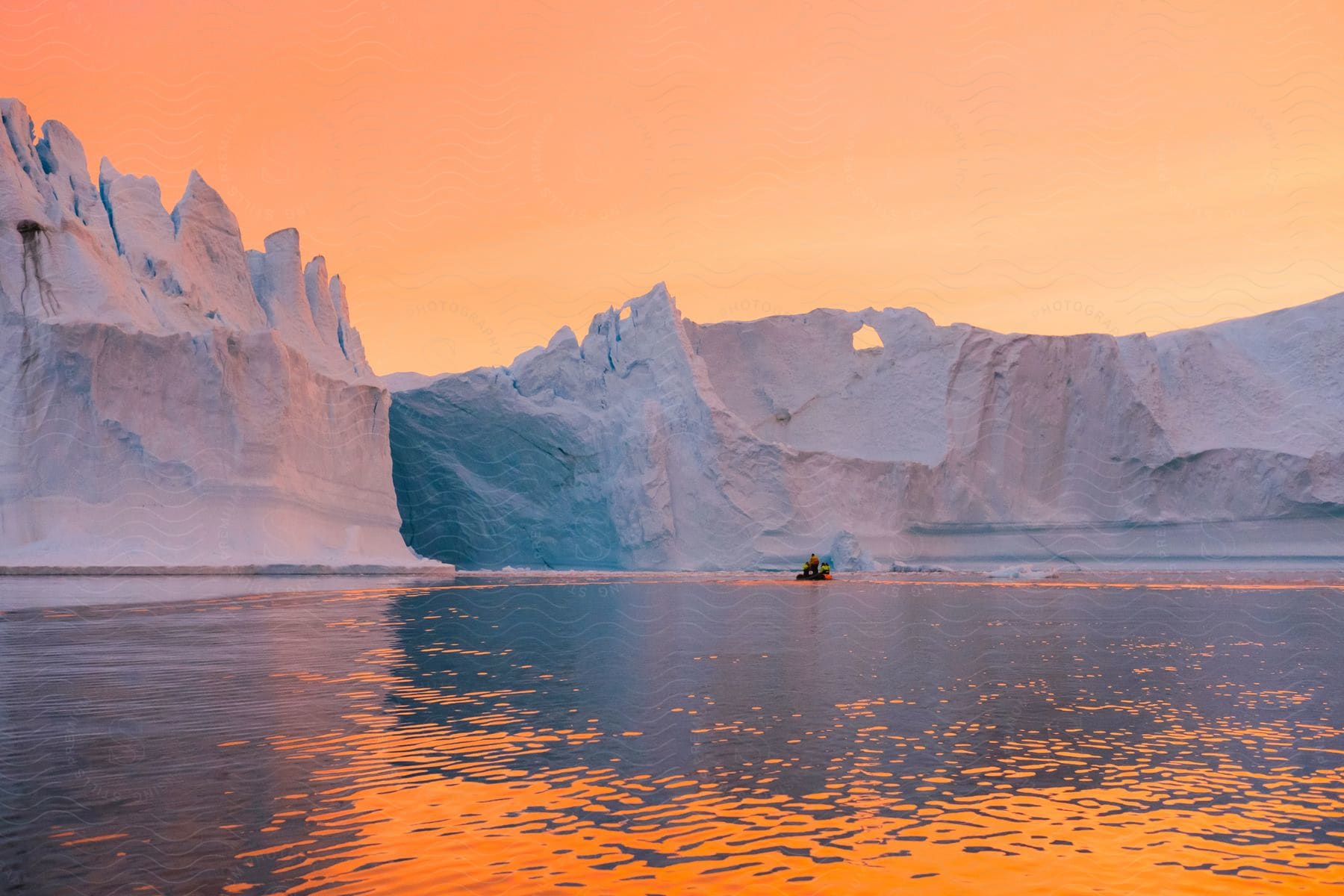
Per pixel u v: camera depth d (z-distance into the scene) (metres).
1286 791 9.12
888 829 7.93
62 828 7.65
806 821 8.09
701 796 8.75
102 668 15.35
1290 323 75.50
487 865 6.99
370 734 11.04
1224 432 68.88
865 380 69.81
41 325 38.12
